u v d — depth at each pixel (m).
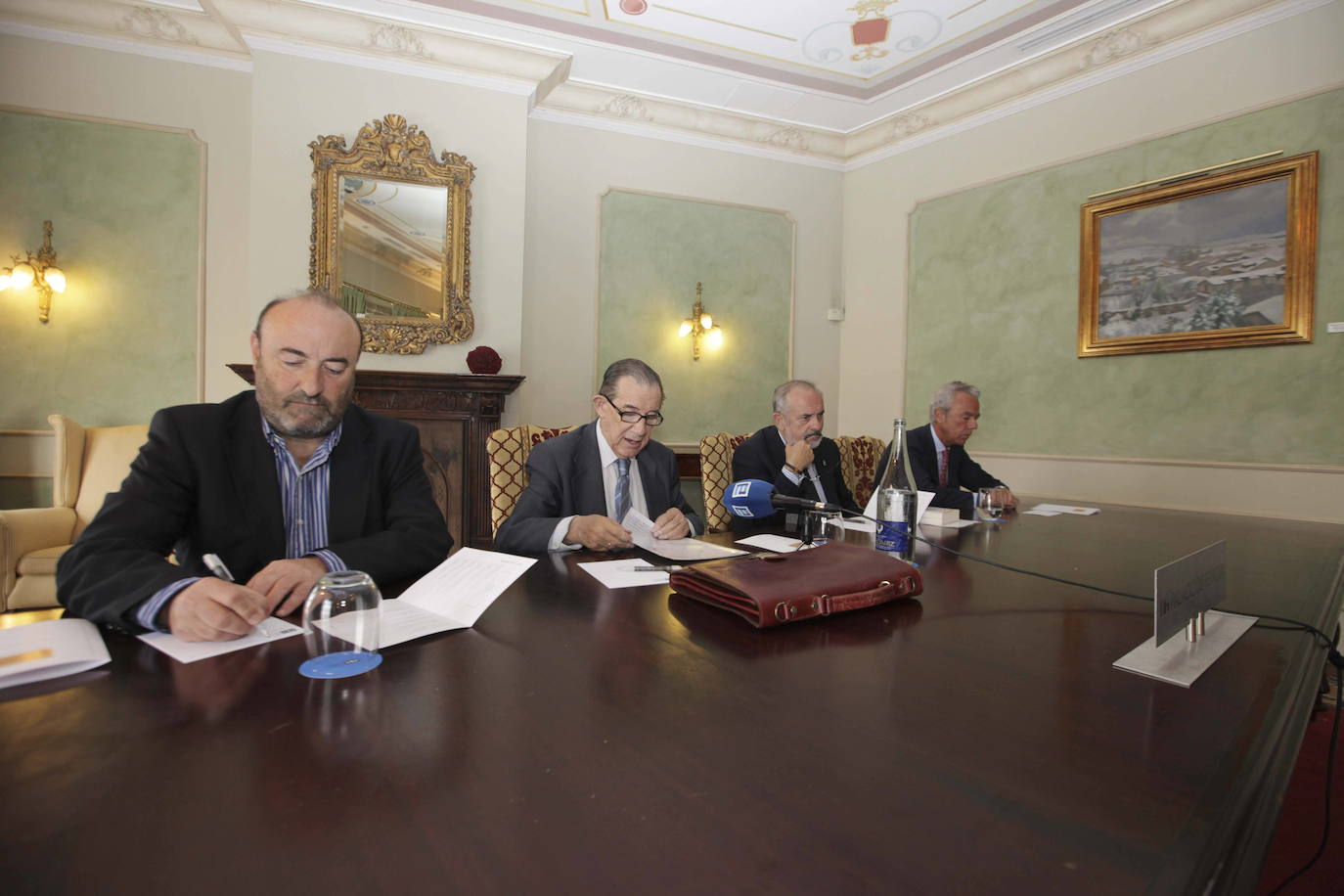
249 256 4.32
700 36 4.61
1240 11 3.93
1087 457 4.62
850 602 1.12
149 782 0.58
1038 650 0.95
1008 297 5.07
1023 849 0.49
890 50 4.74
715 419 5.85
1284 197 3.79
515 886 0.45
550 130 5.29
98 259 4.31
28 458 4.20
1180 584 0.96
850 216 6.23
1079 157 4.65
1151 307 4.30
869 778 0.59
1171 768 0.62
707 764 0.62
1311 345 3.73
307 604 0.90
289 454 1.60
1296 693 0.82
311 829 0.51
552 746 0.65
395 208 4.55
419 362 4.65
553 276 5.29
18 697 0.76
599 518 1.68
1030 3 4.20
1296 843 1.78
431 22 4.45
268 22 4.28
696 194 5.74
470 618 1.08
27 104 4.16
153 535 1.33
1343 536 2.15
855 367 6.18
